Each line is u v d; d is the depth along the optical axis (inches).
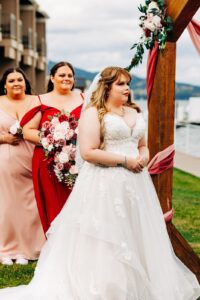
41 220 266.1
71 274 194.4
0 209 275.3
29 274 251.9
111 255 191.5
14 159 275.4
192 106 1731.1
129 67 224.5
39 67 1630.2
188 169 703.7
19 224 275.4
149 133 227.8
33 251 276.7
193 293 209.0
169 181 227.8
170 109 224.1
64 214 203.0
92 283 190.9
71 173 255.6
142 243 196.1
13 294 211.6
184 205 437.1
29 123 266.5
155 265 195.3
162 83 222.1
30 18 1462.8
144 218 197.5
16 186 276.2
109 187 196.1
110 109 201.9
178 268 214.4
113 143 199.6
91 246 193.9
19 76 280.2
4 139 275.9
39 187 265.7
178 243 229.9
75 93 273.4
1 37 1168.2
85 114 200.7
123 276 190.4
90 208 195.6
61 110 257.9
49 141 254.7
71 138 253.6
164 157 225.1
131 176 199.2
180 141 1249.4
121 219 194.1
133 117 204.4
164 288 194.5
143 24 218.8
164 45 215.5
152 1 216.5
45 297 195.6
